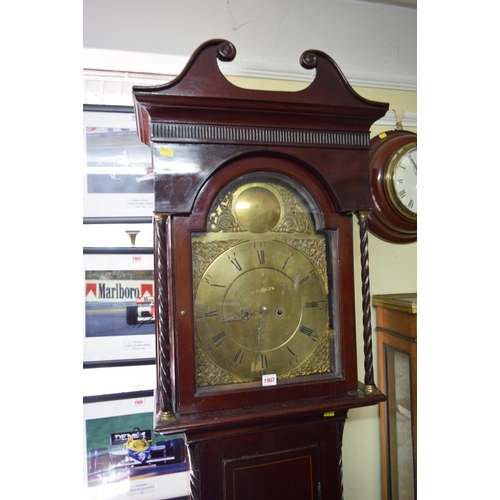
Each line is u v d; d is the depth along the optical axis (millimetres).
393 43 1485
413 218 1389
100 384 1209
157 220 815
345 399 894
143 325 1235
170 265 826
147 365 1233
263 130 855
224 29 1307
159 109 792
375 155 1396
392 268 1472
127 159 1231
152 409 1231
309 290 931
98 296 1220
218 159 832
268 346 896
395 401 1344
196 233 852
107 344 1221
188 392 822
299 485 915
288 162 892
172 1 1265
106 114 1220
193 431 836
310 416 919
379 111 901
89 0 1213
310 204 931
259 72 1327
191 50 1276
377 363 1417
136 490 1216
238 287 881
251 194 894
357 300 1435
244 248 886
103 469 1202
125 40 1233
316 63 875
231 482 872
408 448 1282
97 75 1220
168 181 810
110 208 1225
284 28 1363
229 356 869
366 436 1414
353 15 1439
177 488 1232
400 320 1284
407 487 1290
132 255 1235
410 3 1468
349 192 917
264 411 838
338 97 887
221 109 817
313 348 929
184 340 825
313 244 936
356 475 1403
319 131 892
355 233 1438
